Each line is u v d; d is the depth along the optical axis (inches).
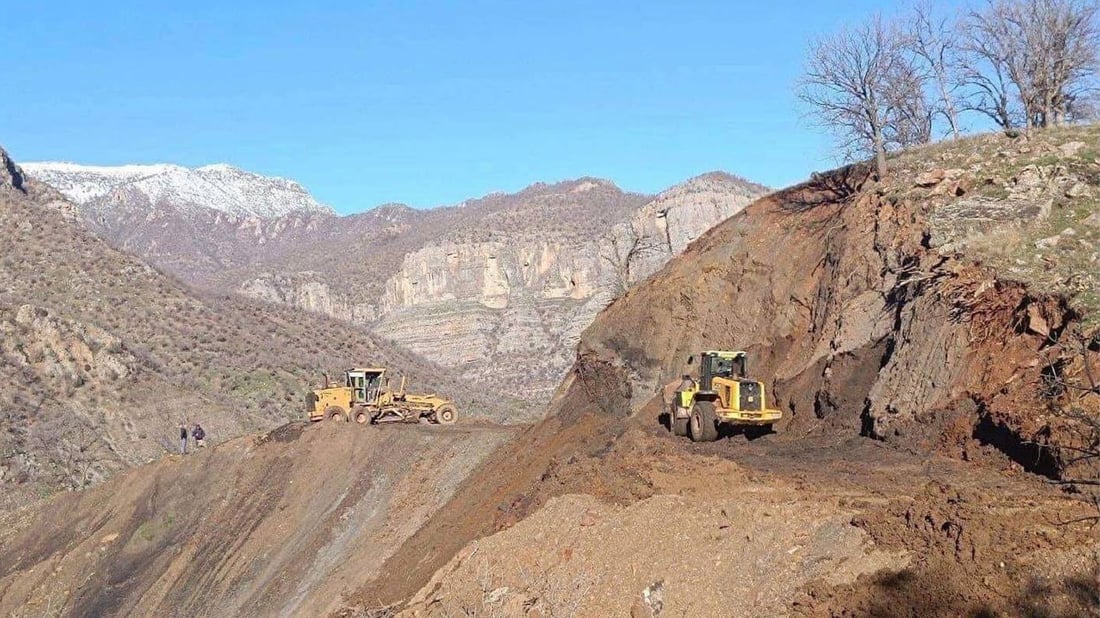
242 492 1389.0
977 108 1317.7
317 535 1180.5
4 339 2642.7
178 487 1481.3
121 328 2989.7
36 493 2169.0
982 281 708.0
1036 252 731.4
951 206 842.2
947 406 669.9
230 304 3523.6
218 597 1182.9
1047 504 487.2
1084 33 1202.6
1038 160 905.5
